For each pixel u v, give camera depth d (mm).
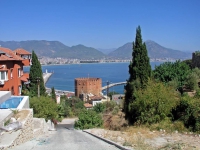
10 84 31516
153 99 21719
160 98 21719
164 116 21297
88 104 94875
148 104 21875
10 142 12766
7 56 31469
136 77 30203
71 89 180375
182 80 36375
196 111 18688
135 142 13453
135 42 31141
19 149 12359
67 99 95062
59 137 17828
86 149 12422
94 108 63344
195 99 20422
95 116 31297
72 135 19500
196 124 17938
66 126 40750
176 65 40250
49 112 30719
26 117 16625
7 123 15117
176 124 18750
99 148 12664
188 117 18953
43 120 23734
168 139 15055
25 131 15688
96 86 128750
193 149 12047
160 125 19547
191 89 35125
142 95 22969
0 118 15141
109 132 18891
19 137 14094
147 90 23094
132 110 24625
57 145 13570
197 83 36375
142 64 30422
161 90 22391
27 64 42281
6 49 34844
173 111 21703
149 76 30594
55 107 32938
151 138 15422
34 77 44750
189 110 19172
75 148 12672
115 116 35125
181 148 12258
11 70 32438
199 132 17266
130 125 24109
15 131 14367
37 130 19750
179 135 16547
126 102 29359
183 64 41094
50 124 32094
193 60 56625
